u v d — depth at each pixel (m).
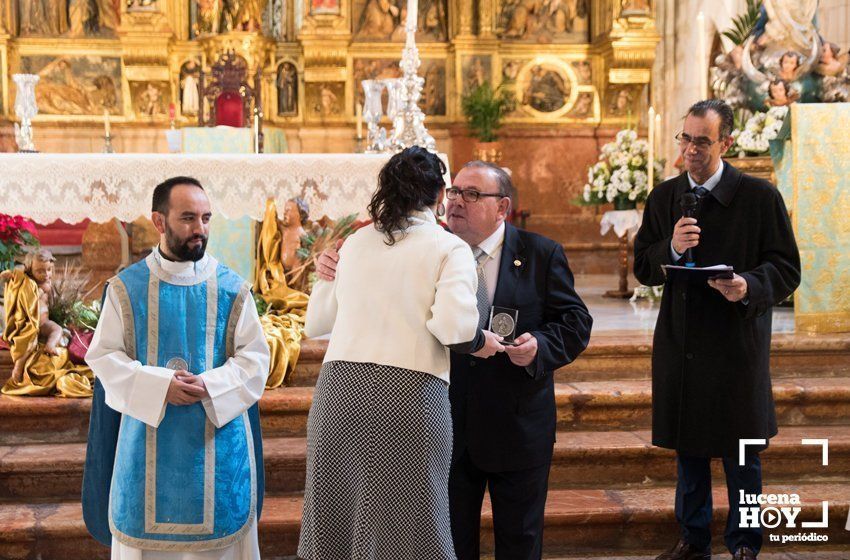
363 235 2.64
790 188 5.84
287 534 3.83
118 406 2.72
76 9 10.31
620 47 10.37
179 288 2.83
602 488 4.25
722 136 3.32
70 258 8.66
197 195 2.79
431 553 2.46
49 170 4.75
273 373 4.67
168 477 2.77
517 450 2.88
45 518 3.81
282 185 4.95
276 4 10.62
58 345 4.65
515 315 2.78
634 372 5.02
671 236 3.46
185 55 10.38
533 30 10.79
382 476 2.45
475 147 10.32
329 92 10.52
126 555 2.79
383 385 2.46
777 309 6.50
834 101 6.64
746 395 3.35
